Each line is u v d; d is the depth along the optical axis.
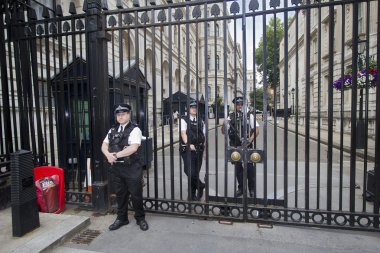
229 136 4.82
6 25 4.62
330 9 3.42
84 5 4.21
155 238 3.49
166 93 16.92
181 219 4.03
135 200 3.71
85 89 5.58
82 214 4.28
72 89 5.61
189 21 3.81
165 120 17.39
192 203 4.07
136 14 4.05
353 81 3.42
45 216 3.95
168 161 9.04
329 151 3.58
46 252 3.16
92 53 4.23
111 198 4.40
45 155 4.92
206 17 3.76
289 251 3.15
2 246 3.16
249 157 3.78
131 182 3.65
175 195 5.37
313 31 20.30
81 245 3.36
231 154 3.84
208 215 3.99
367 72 3.37
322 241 3.35
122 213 3.79
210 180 6.41
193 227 3.78
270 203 4.24
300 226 3.72
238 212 4.02
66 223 3.72
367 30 3.32
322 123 18.91
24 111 4.77
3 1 4.66
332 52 3.48
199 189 4.48
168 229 3.73
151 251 3.20
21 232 3.36
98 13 4.19
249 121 4.50
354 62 3.39
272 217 3.88
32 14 4.54
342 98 3.45
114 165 3.69
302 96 25.73
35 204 3.56
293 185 5.79
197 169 4.25
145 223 3.75
